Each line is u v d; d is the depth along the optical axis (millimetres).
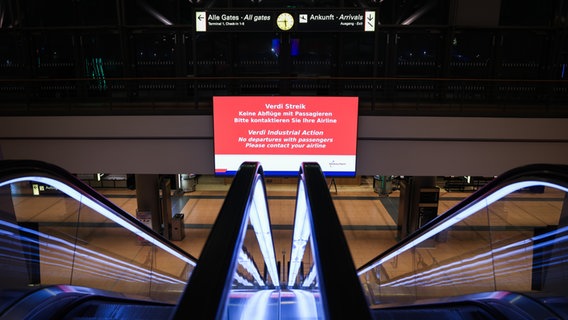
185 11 12570
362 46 12797
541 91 12734
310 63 13000
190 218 14172
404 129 10062
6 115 9906
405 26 12398
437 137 10055
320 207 2334
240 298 4414
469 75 12945
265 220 5273
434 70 13023
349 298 1465
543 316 3180
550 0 12305
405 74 13055
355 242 12266
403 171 10344
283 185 18062
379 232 13062
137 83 13086
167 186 12508
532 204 15109
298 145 10055
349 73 13031
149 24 12562
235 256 1805
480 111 10156
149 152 10297
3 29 12438
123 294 4359
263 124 9953
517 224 13086
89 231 12414
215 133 9984
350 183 18562
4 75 12969
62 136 10055
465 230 12773
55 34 12773
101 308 3473
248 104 9859
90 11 12562
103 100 12594
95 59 13039
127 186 17703
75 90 13234
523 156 10086
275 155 10117
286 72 11359
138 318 3361
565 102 12102
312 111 9883
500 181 3941
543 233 5711
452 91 12938
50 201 15117
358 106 9828
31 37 12805
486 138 10008
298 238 6219
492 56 12758
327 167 10156
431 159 10227
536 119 9836
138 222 5230
